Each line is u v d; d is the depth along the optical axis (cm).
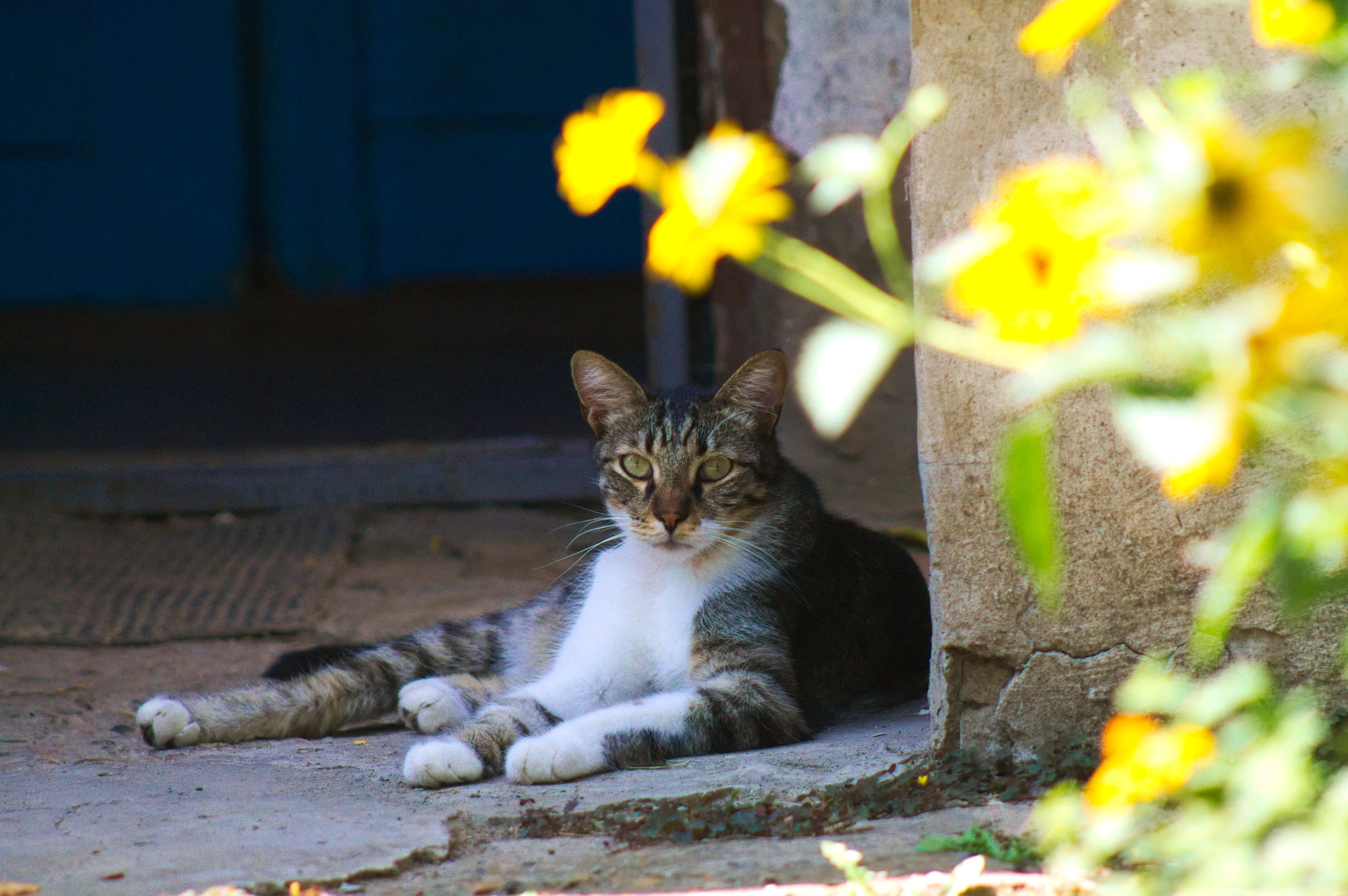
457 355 1681
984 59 396
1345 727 380
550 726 484
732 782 418
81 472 1026
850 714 538
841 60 792
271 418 1312
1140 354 313
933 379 409
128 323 1762
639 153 228
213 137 1739
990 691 418
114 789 440
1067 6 200
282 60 1738
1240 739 321
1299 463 380
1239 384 197
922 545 764
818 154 255
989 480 407
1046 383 203
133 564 870
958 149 398
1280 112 366
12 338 1744
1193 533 393
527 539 930
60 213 1750
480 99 1744
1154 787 318
